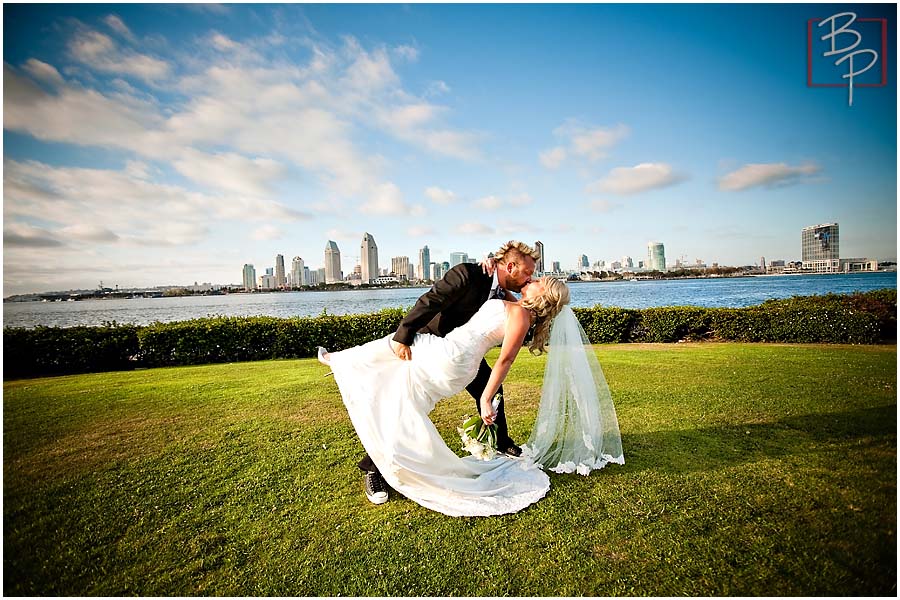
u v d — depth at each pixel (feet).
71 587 7.57
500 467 11.70
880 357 25.96
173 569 7.99
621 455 11.87
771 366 23.86
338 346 33.45
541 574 7.63
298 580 7.63
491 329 10.51
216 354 31.42
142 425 15.60
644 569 7.69
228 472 11.72
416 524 9.15
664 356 28.22
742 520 9.03
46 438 14.44
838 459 11.73
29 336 26.99
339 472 11.64
